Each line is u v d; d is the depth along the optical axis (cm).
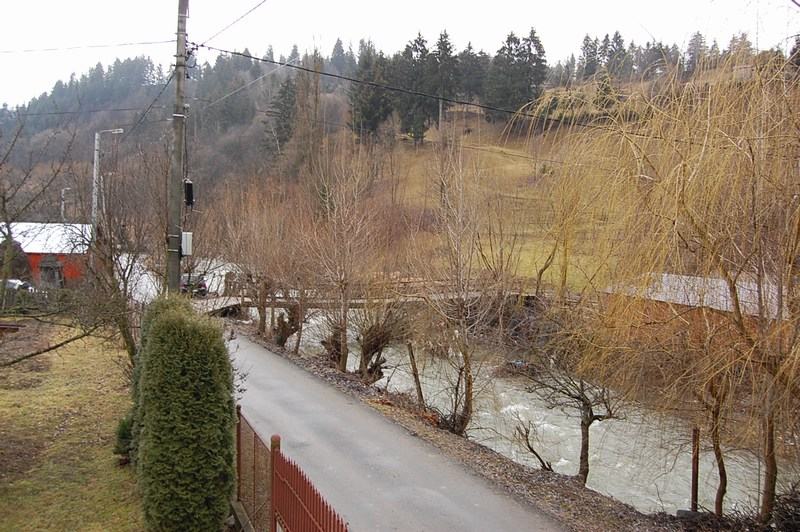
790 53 627
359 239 1652
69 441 1076
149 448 685
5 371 1505
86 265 1140
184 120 1079
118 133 1705
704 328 713
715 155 618
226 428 708
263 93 6175
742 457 1030
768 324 630
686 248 664
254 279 2359
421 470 927
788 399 629
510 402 1617
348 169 1958
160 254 1373
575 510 825
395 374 1950
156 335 704
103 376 1520
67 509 821
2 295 927
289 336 2202
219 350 714
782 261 609
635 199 690
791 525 788
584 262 866
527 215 1191
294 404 1288
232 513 747
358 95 4394
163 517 670
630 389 877
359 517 755
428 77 3944
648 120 695
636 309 721
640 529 795
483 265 1268
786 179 612
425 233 1638
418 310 1512
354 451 1002
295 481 555
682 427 941
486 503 814
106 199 1157
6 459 980
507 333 1228
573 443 1410
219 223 2692
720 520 892
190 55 1126
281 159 3828
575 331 895
